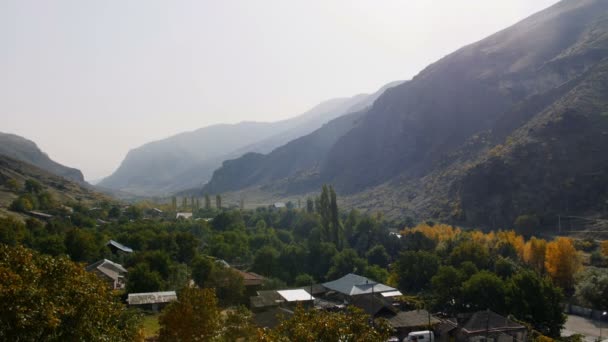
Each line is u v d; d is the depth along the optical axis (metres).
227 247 95.31
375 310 55.69
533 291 55.41
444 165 183.12
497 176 128.25
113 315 24.83
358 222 111.31
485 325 50.41
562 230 101.69
